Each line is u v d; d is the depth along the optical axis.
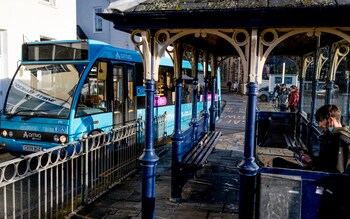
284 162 4.81
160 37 4.05
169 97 11.10
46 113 7.21
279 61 31.03
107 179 5.86
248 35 3.65
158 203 5.21
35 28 12.78
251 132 3.74
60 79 7.46
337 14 3.26
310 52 7.25
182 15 3.68
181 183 5.31
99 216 4.77
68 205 5.23
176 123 5.39
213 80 8.56
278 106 21.67
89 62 7.47
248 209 3.76
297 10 3.28
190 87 12.58
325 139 3.76
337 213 3.24
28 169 3.79
